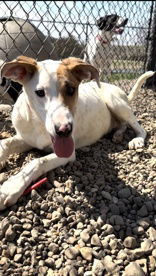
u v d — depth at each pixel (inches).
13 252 22.2
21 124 29.1
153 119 44.9
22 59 26.9
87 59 49.3
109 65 57.6
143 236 24.4
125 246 23.5
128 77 60.4
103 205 26.4
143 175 30.3
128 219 25.7
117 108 36.9
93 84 37.5
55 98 25.4
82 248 22.6
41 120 27.1
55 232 23.8
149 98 55.7
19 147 30.5
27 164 27.6
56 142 24.9
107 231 24.0
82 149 33.1
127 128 39.4
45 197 25.9
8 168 29.1
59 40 45.3
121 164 31.9
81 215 24.8
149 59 62.2
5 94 38.9
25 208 24.8
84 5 40.2
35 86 26.3
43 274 21.3
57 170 28.3
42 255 22.4
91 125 33.5
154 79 61.7
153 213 26.5
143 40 61.2
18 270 21.3
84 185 28.1
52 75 25.8
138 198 27.3
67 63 27.5
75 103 26.9
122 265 22.2
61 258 22.3
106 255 22.8
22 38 40.4
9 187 25.0
